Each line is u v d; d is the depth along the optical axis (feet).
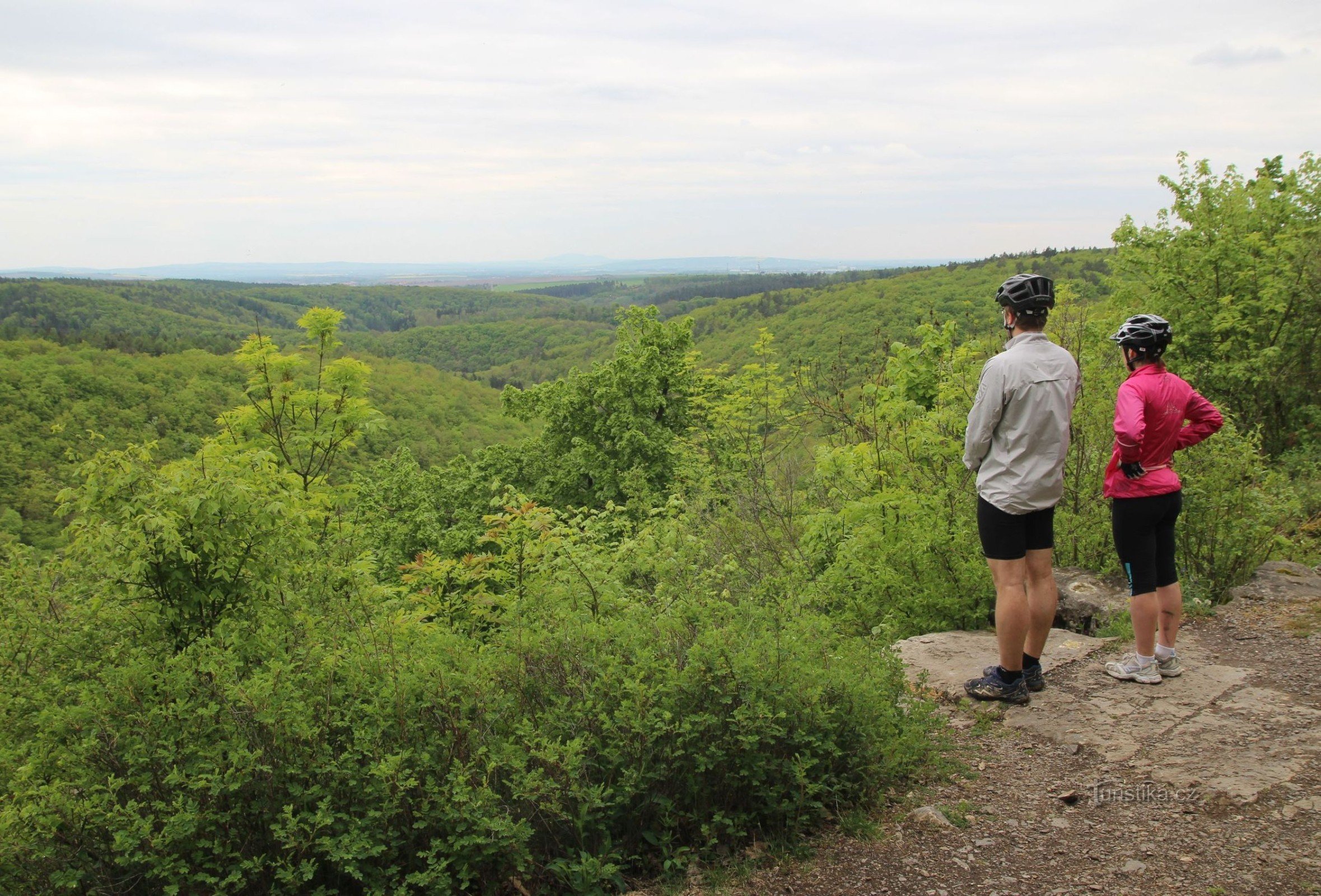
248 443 29.01
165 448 15.83
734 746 10.25
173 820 8.62
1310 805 9.84
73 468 14.79
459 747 9.86
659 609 14.98
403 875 9.15
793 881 9.37
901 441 22.98
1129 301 36.94
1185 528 18.80
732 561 20.07
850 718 11.05
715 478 36.19
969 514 19.13
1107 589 18.25
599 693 10.57
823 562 22.93
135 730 9.82
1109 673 14.16
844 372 26.66
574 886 8.98
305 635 13.64
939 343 24.98
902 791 11.20
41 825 8.70
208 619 14.87
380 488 70.38
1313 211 34.50
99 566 14.19
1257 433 20.42
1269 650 15.10
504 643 11.84
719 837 10.07
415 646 12.25
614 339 545.85
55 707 11.09
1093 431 20.17
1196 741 11.73
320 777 9.43
